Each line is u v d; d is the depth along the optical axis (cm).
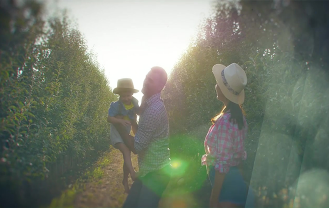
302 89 344
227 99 315
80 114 757
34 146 400
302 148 313
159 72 337
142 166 347
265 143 349
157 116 331
